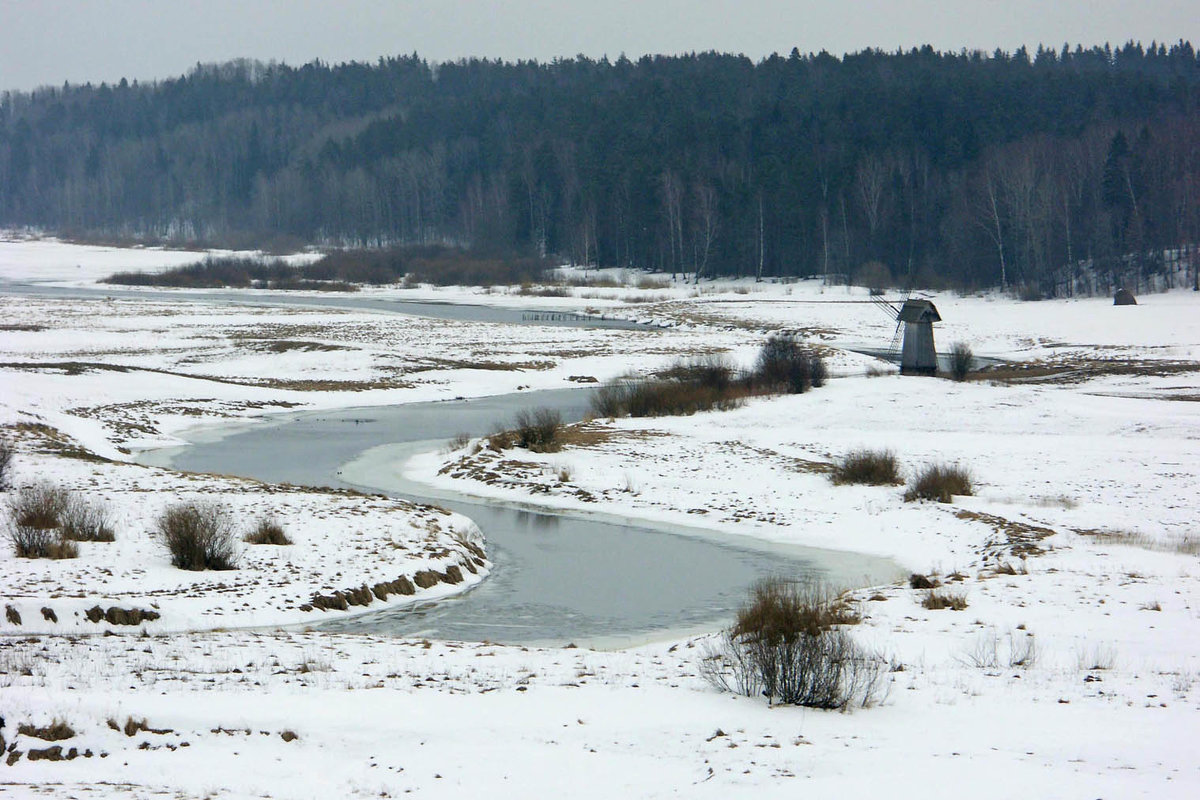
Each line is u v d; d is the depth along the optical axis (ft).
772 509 250.57
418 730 96.78
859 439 336.08
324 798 81.76
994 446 318.24
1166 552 192.95
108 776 85.81
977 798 78.02
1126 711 100.99
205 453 346.95
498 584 190.19
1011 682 112.57
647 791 82.12
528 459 308.81
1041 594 159.53
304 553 194.08
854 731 96.12
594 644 150.61
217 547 184.24
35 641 136.87
